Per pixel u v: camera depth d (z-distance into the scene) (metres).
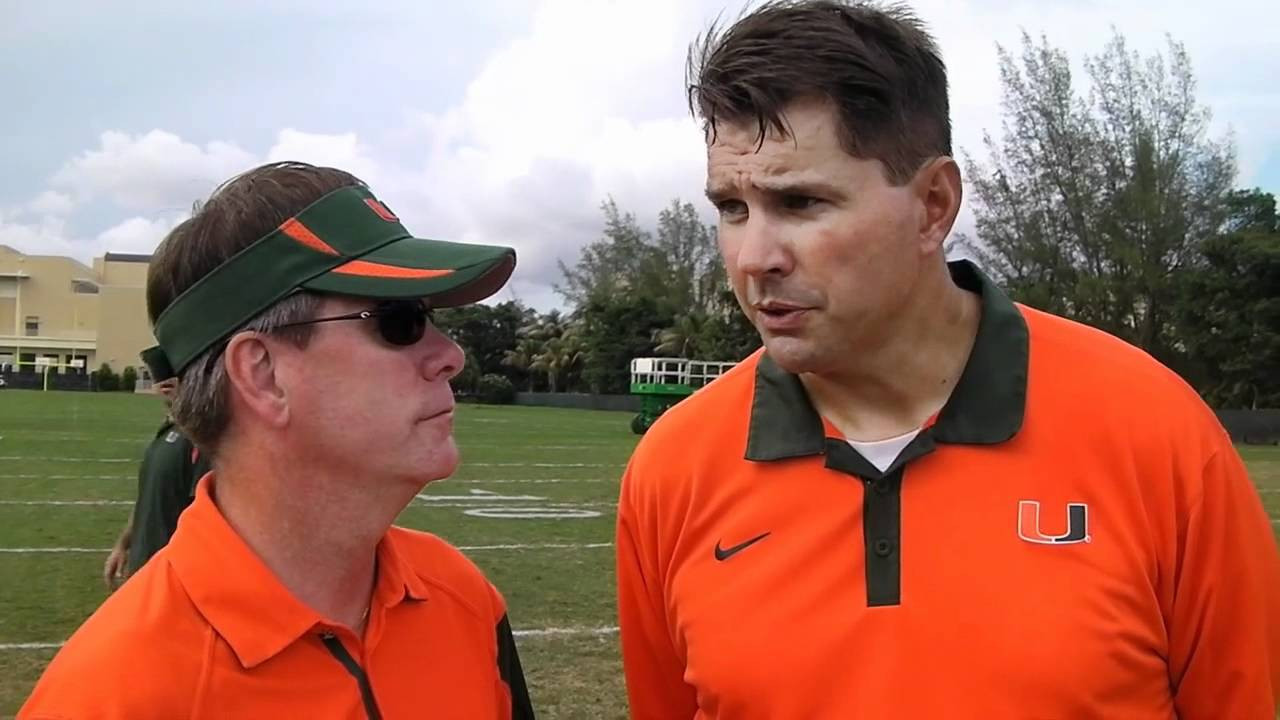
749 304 1.66
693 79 1.66
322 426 1.57
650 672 2.11
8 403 40.97
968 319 1.77
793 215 1.58
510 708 1.94
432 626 1.77
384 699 1.63
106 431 24.88
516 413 45.69
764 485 1.78
